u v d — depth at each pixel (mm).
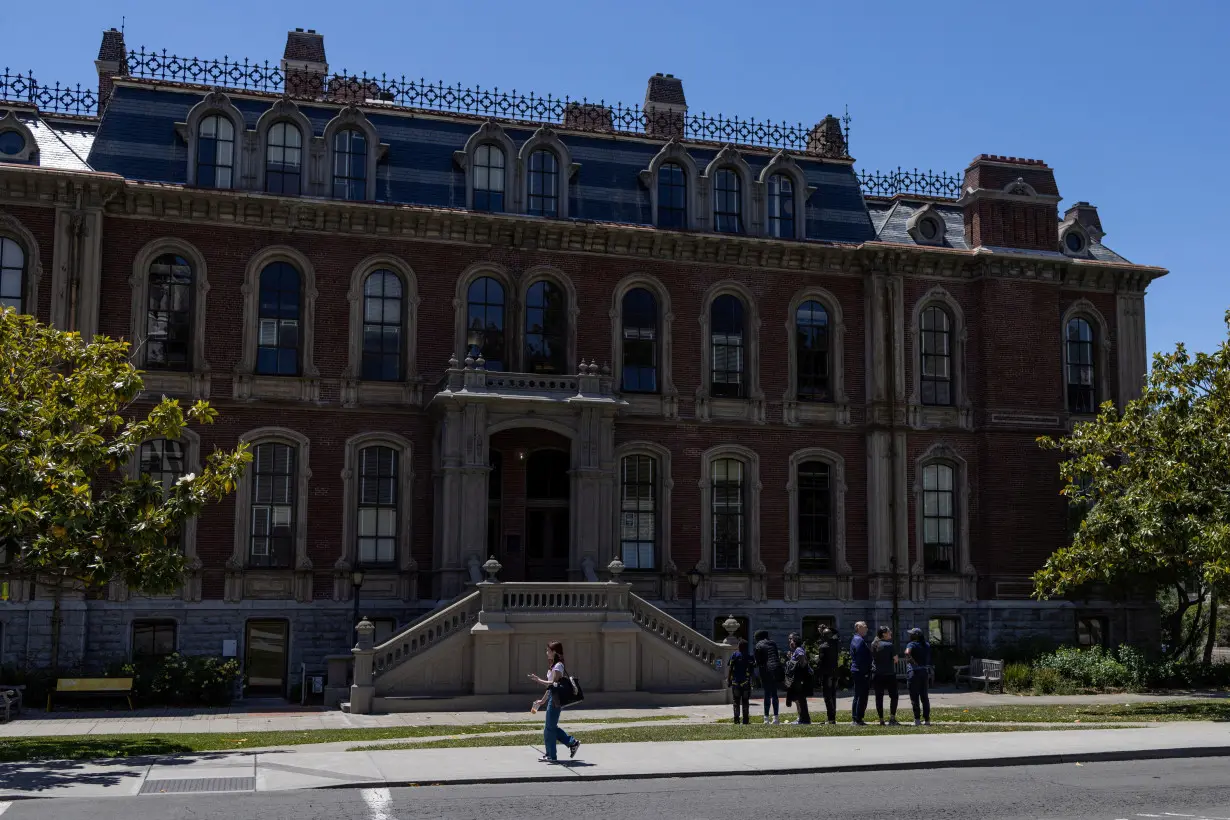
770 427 39156
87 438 21703
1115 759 19984
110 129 35188
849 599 39188
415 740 22656
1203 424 29219
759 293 39750
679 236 38406
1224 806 15867
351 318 36000
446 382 35438
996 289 40938
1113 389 42125
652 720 27312
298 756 19703
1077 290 42281
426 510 35875
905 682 37000
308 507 35062
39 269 33219
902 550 39344
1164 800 16250
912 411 40188
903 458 39750
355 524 35406
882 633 25422
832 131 44375
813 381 40031
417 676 30547
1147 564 30391
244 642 34188
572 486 35094
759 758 19266
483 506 34125
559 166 38469
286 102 36094
